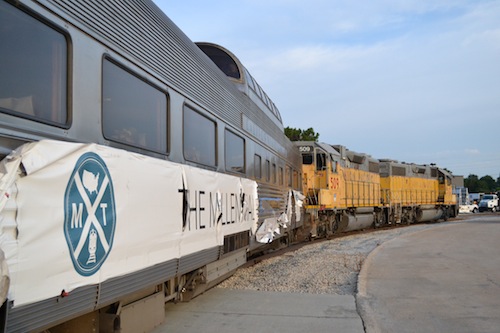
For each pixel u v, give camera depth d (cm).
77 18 406
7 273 282
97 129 432
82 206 373
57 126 376
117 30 474
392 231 2689
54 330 453
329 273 1137
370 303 794
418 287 926
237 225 872
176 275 582
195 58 713
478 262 1261
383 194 3212
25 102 345
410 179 3528
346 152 2600
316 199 2062
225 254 801
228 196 819
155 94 566
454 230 2469
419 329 638
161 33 588
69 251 355
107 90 455
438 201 4028
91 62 426
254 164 1082
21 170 310
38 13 357
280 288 952
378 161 3216
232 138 912
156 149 562
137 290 474
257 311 738
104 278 406
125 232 445
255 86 1184
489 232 2305
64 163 351
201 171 677
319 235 2202
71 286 358
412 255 1429
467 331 629
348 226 2508
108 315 493
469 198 8694
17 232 304
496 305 773
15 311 301
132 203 461
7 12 331
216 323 662
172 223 561
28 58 350
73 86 398
